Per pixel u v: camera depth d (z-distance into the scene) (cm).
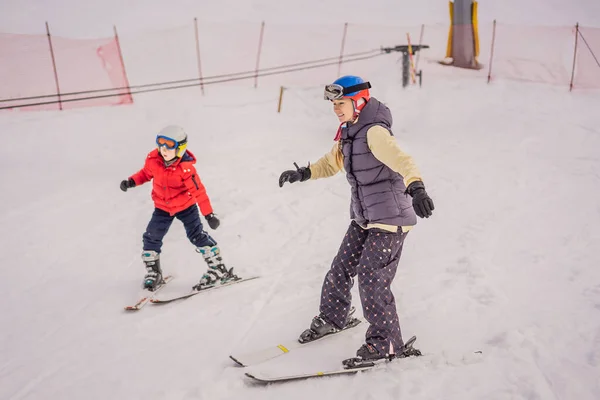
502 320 364
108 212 641
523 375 294
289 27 2084
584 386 284
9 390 308
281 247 532
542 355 314
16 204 668
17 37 1439
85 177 787
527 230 535
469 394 280
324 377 303
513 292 407
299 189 714
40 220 614
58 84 1310
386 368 307
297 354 327
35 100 1247
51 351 350
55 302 424
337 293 338
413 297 408
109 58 1449
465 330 354
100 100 1295
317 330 341
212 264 438
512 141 916
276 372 305
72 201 679
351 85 295
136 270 484
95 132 1072
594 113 1084
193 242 436
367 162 299
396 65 1589
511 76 1421
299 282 448
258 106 1305
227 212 629
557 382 288
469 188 682
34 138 1016
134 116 1198
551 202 612
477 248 496
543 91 1288
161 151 400
